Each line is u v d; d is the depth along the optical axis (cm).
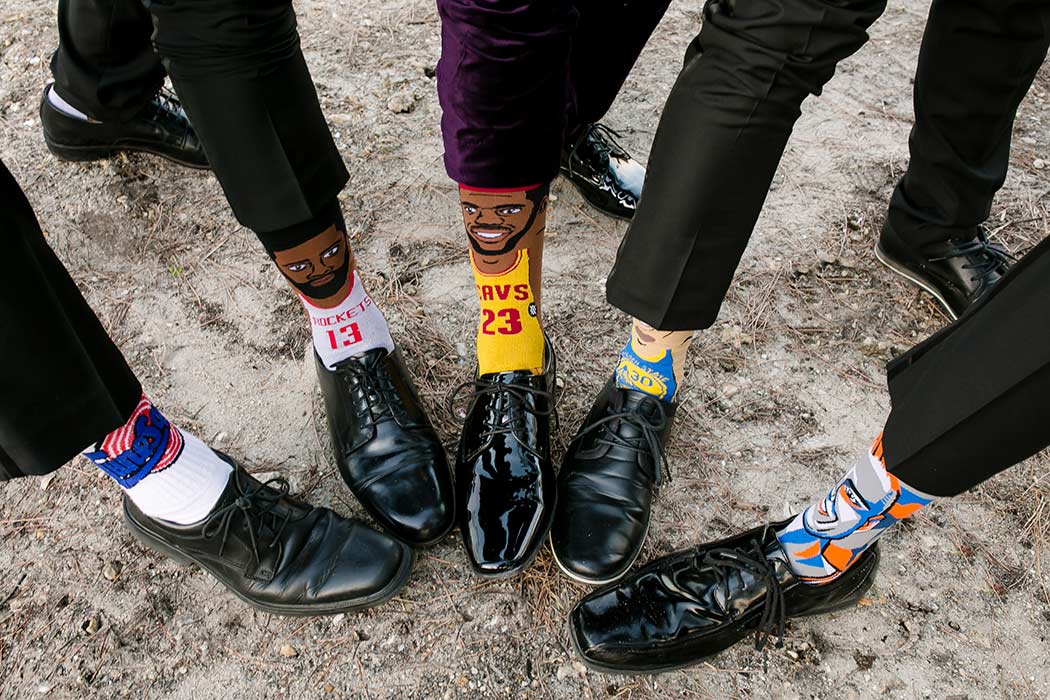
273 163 113
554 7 101
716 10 90
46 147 206
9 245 85
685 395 165
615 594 129
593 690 126
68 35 173
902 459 96
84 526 144
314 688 126
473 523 133
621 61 169
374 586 129
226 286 182
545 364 151
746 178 97
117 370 104
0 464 96
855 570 125
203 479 124
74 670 128
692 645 124
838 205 200
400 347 171
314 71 229
